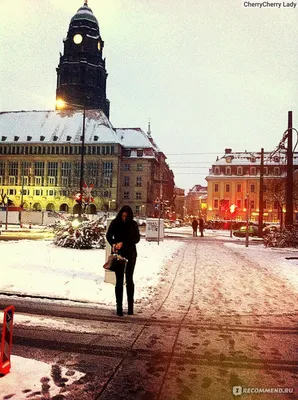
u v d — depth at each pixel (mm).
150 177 98625
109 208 92000
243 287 9258
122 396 3371
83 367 3992
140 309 6773
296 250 21734
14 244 17234
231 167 92125
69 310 6523
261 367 4164
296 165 86625
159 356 4422
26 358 4105
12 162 98062
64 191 93750
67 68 106500
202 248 20672
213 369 4074
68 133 96875
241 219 88812
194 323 5941
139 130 103375
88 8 112000
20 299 7191
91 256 13703
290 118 23812
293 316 6613
